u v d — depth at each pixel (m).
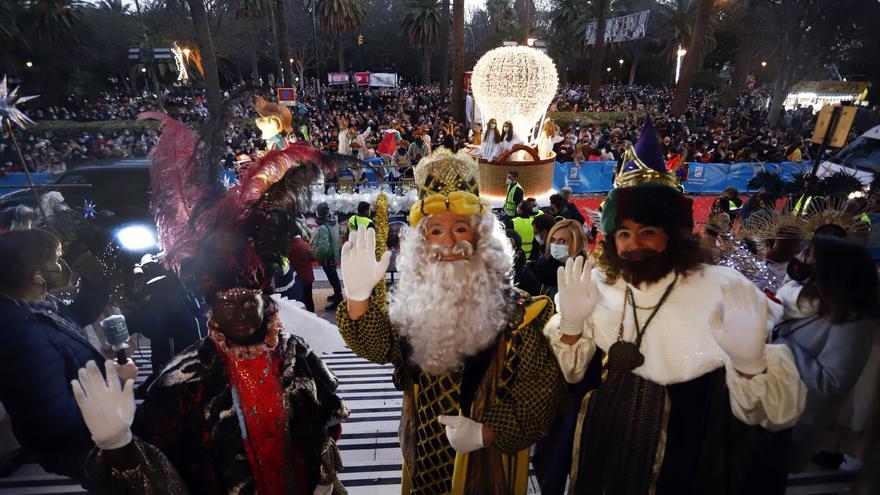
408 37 60.59
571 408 1.91
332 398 1.92
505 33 53.53
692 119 26.44
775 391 1.47
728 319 1.46
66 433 1.73
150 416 1.64
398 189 12.40
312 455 1.90
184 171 1.77
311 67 61.28
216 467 1.72
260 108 8.20
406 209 11.92
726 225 2.69
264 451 1.75
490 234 1.85
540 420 1.79
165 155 1.79
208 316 1.75
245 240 1.67
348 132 16.31
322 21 53.62
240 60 36.06
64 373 1.81
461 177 1.83
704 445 1.64
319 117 28.86
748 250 2.59
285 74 29.16
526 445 1.79
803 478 1.62
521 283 3.73
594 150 17.09
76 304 2.81
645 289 1.70
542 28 60.97
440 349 1.79
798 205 2.63
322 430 1.92
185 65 17.73
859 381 1.55
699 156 16.39
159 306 2.72
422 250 1.83
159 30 21.55
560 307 1.70
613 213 1.68
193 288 1.87
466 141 20.31
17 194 8.17
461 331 1.78
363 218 7.18
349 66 70.00
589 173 15.03
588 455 1.77
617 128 21.45
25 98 3.33
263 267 1.72
